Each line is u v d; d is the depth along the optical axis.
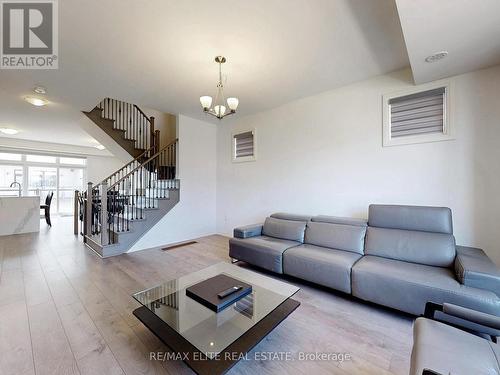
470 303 1.69
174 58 2.63
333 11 1.93
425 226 2.43
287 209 4.07
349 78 3.13
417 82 2.73
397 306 2.00
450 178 2.62
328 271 2.41
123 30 2.15
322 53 2.54
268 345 1.71
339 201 3.44
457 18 1.67
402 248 2.42
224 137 5.20
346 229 2.86
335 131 3.46
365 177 3.20
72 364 1.50
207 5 1.86
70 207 8.61
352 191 3.31
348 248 2.74
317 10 1.92
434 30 1.80
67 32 2.18
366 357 1.59
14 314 2.05
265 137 4.41
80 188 8.76
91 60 2.65
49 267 3.20
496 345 1.12
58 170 8.37
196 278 2.30
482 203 2.45
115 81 3.18
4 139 6.98
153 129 5.48
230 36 2.25
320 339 1.78
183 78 3.11
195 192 4.95
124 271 3.09
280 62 2.72
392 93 2.96
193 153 4.92
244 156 4.85
